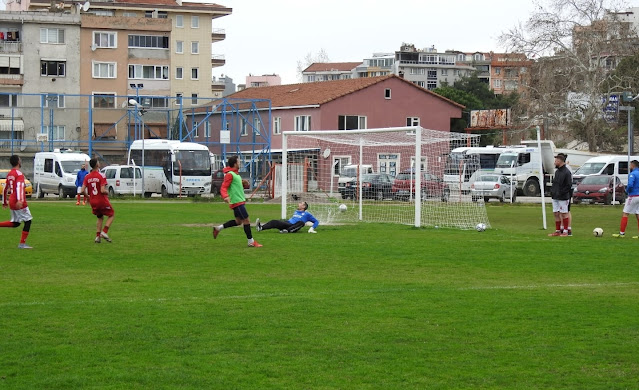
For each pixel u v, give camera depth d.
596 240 22.25
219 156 69.75
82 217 29.84
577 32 70.31
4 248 19.12
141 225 26.09
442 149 33.47
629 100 50.91
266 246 19.88
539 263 17.12
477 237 22.91
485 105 113.00
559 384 8.23
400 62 163.38
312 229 23.86
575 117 71.12
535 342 9.86
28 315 11.11
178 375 8.34
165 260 17.12
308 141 38.09
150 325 10.52
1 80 80.12
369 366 8.77
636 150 78.56
